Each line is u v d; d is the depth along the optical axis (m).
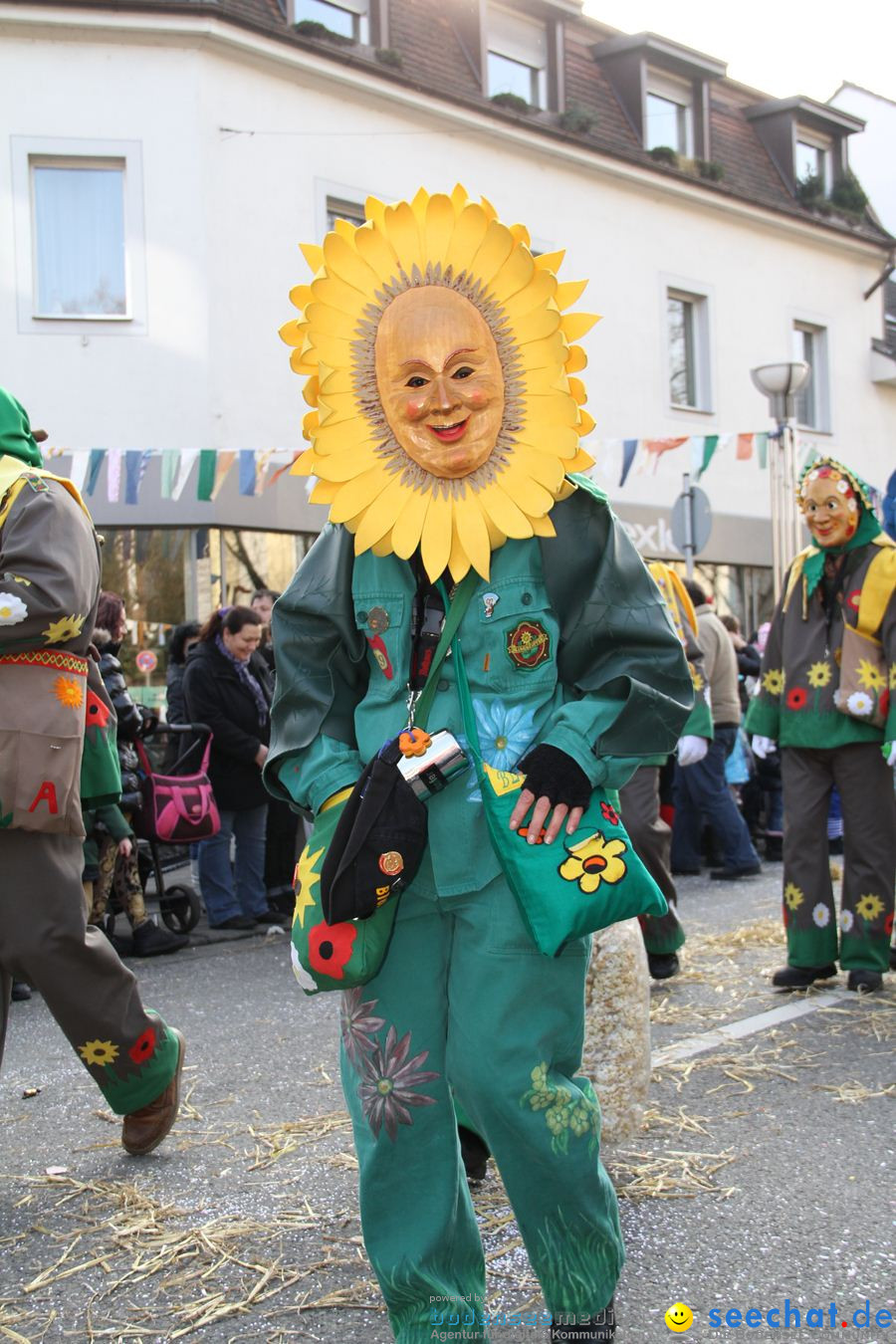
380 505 2.35
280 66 14.23
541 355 2.33
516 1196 2.21
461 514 2.31
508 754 2.24
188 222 13.59
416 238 2.38
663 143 19.83
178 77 13.52
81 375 13.48
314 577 2.39
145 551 13.46
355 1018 2.29
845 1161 3.44
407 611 2.34
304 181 14.49
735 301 20.30
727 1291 2.71
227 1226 3.12
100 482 13.25
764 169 21.69
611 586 2.29
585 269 17.95
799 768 5.41
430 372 2.30
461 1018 2.20
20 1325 2.68
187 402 13.65
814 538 5.34
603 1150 3.55
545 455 2.31
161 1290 2.82
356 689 2.44
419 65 16.03
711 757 8.98
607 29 19.97
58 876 3.22
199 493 9.84
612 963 3.41
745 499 20.30
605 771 2.20
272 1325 2.65
